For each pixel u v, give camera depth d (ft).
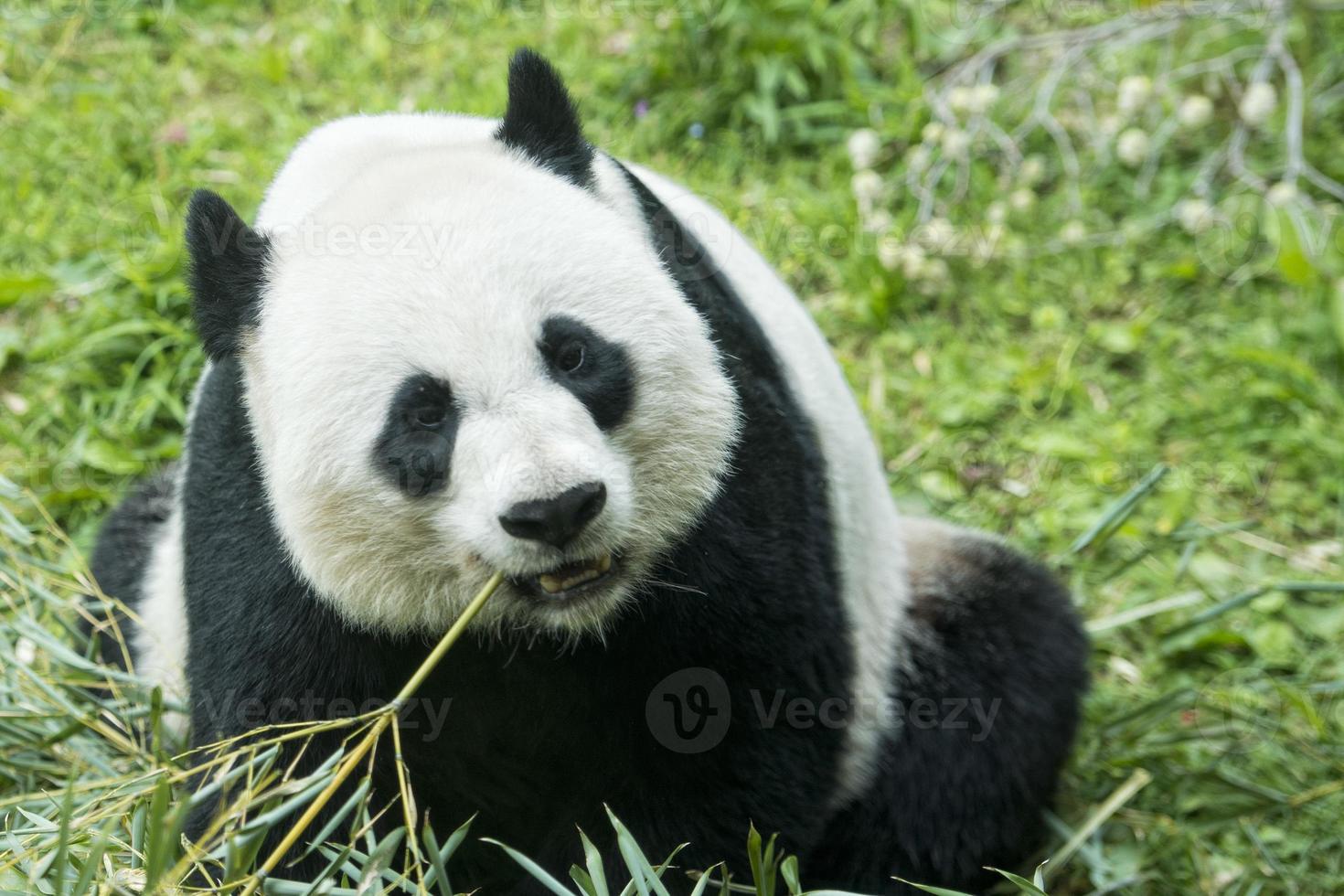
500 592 20.48
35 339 37.19
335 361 19.04
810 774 23.30
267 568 20.95
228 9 48.44
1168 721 31.07
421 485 19.25
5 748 26.02
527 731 23.00
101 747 26.48
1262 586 32.65
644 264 20.38
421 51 46.83
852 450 26.84
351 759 19.34
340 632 21.15
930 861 26.63
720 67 45.29
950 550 28.91
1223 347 38.65
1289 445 36.45
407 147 22.27
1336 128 44.68
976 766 26.84
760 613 21.83
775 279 28.04
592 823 23.06
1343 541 34.63
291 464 19.52
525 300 19.07
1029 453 36.76
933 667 27.40
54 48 47.06
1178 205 41.98
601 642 21.68
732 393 21.04
